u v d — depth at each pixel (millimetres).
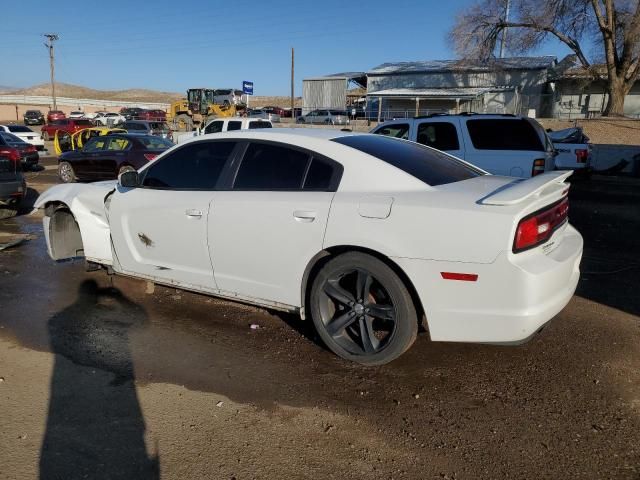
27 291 5078
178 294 4965
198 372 3494
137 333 4102
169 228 4211
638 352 3756
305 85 47500
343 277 3549
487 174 4125
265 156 3879
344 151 3609
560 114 36781
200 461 2609
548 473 2521
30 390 3260
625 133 25547
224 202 3881
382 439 2787
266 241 3686
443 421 2943
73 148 22141
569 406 3076
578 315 4469
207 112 33750
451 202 3117
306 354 3740
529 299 2920
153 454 2660
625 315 4477
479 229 2957
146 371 3506
